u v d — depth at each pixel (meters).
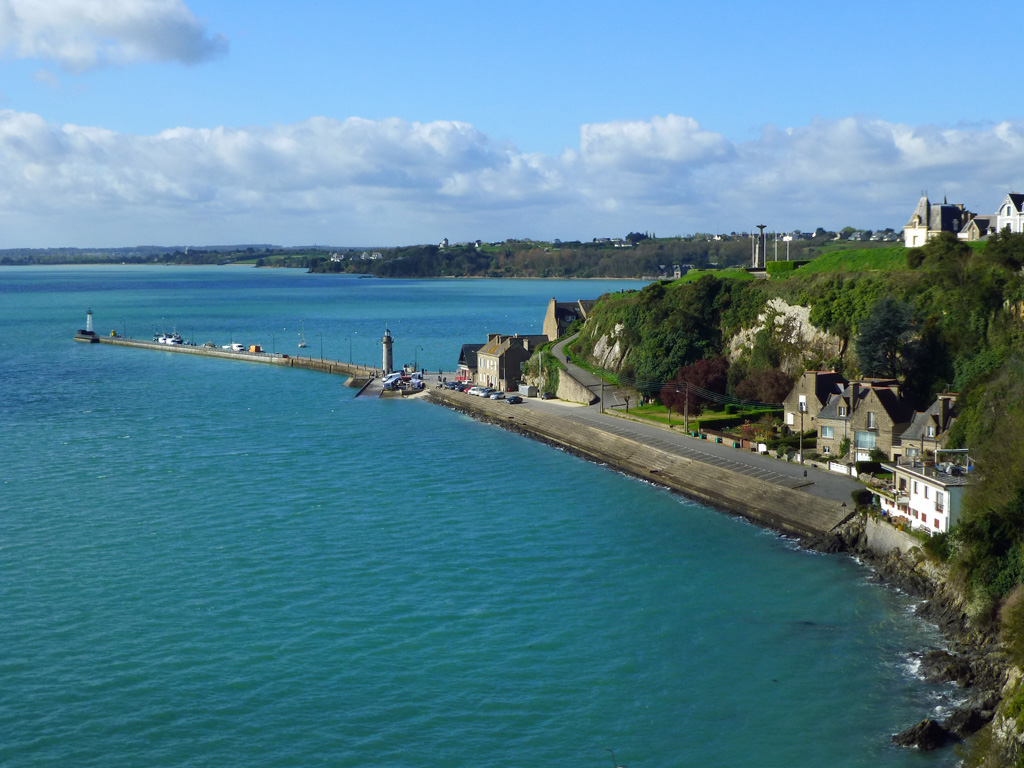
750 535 104.00
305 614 82.94
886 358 133.75
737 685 71.06
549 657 75.31
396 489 122.81
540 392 192.38
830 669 73.31
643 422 155.50
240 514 111.19
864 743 63.84
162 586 88.94
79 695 69.38
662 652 76.12
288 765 61.47
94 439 155.25
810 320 154.88
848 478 114.06
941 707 68.00
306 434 160.88
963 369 126.19
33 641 77.50
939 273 141.62
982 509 81.12
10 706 67.81
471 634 79.25
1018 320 126.06
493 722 66.38
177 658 74.88
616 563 95.19
